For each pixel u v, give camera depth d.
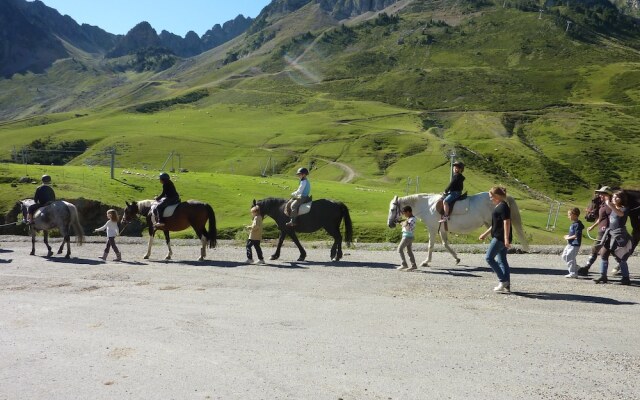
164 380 8.22
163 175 20.42
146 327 10.96
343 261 20.48
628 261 20.27
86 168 55.91
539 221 66.50
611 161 161.00
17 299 13.55
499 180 141.38
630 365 8.84
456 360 9.05
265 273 17.48
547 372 8.55
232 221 38.53
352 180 130.88
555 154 168.88
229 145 166.25
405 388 7.91
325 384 8.05
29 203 21.83
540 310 12.37
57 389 7.92
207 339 10.16
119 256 20.48
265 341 10.04
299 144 169.25
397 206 19.30
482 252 23.09
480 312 12.19
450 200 18.30
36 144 170.12
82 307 12.69
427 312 12.18
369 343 9.91
